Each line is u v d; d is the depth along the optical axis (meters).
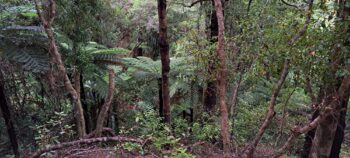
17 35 4.52
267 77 4.86
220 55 3.90
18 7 4.85
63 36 4.97
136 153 3.75
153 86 7.04
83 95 6.21
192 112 6.88
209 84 5.59
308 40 3.19
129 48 8.83
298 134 3.62
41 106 6.36
